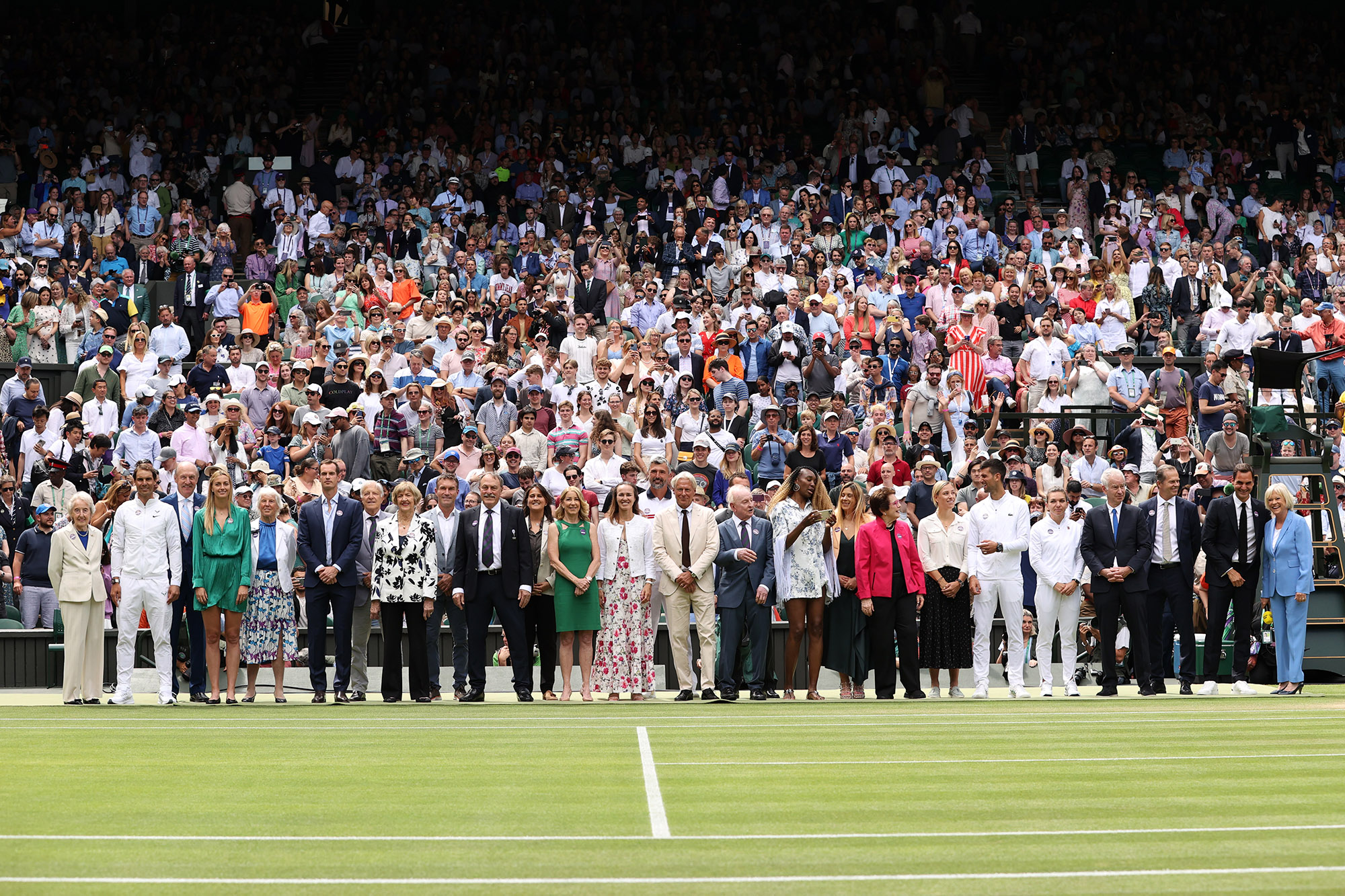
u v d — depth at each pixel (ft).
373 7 130.00
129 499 49.11
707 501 56.08
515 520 48.57
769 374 75.56
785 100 113.60
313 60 120.88
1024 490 55.93
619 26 116.67
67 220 93.91
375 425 65.57
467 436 61.82
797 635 49.78
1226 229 102.47
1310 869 19.81
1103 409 74.95
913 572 49.78
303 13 126.21
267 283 83.97
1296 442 64.69
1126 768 29.58
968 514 50.37
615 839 22.09
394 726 38.91
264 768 30.01
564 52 114.73
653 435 64.13
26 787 27.40
